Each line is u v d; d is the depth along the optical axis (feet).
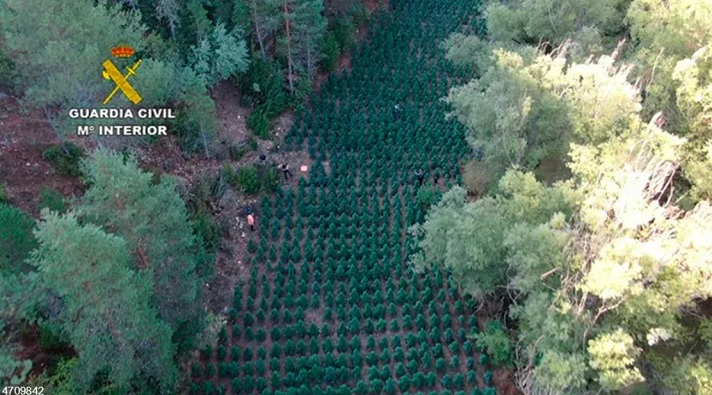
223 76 113.29
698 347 72.28
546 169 95.04
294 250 97.81
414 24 162.71
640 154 72.69
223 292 91.91
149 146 103.60
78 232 52.44
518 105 90.27
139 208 62.59
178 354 75.51
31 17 76.84
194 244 82.74
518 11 116.57
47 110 87.76
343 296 91.20
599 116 82.94
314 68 136.46
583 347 64.34
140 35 88.17
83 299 54.75
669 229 70.59
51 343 67.72
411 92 140.05
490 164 97.30
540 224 70.03
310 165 118.01
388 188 113.91
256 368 81.41
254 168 111.14
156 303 67.92
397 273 95.76
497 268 79.00
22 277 55.93
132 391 67.05
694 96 82.12
